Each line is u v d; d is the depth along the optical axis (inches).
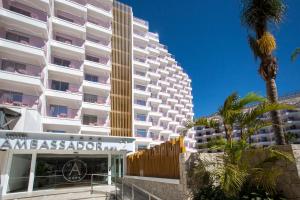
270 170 290.5
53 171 808.3
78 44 1443.2
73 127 1227.2
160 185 426.9
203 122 338.6
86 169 859.4
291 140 2284.7
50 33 1288.1
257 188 293.7
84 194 542.6
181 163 355.3
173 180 374.6
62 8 1424.7
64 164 835.4
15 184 697.0
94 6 1596.9
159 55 2657.5
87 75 1477.6
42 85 1113.4
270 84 398.9
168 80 2652.6
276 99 390.0
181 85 2920.8
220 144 309.7
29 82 1027.9
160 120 2215.8
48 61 1235.2
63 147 742.5
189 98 2938.0
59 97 1205.1
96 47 1508.4
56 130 1188.5
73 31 1403.8
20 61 1117.7
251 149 319.9
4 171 652.1
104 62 1576.0
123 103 1742.1
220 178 268.7
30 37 1183.6
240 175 269.9
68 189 637.9
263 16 425.1
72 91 1316.4
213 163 309.3
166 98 2486.5
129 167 649.0
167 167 419.5
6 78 976.9
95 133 1339.8
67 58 1369.3
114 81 1747.0
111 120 1630.2
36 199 506.9
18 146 679.7
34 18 1195.9
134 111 1803.6
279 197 287.6
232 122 319.0
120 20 1963.6
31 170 704.4
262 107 305.0
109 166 813.9
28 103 1084.5
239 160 303.0
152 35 2551.7
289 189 290.7
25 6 1209.4
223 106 322.3
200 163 324.8
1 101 1023.0
